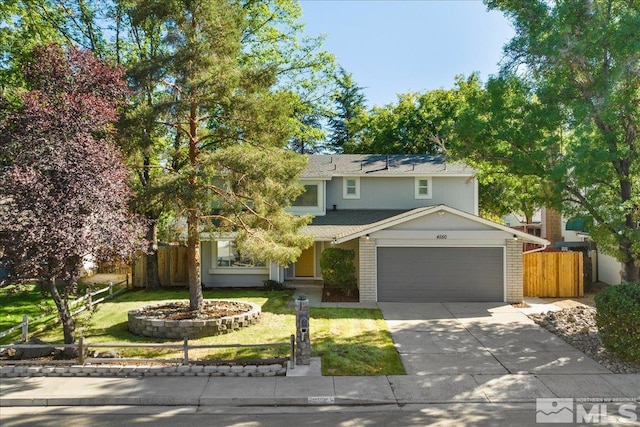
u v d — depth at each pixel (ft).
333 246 62.03
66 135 31.17
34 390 28.27
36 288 62.28
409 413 25.63
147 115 37.96
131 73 38.45
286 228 42.78
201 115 46.55
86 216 30.27
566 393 27.91
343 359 33.53
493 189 89.30
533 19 39.88
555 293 57.06
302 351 32.42
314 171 71.92
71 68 33.30
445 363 32.96
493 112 42.01
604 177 38.24
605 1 39.24
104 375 30.73
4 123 30.68
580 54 36.96
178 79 40.06
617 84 36.91
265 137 42.55
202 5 38.78
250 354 34.81
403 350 35.76
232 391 28.07
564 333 39.93
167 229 41.57
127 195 35.19
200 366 31.30
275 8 68.74
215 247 64.90
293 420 24.93
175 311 44.04
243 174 39.27
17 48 55.67
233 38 40.42
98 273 78.59
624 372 31.17
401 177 72.43
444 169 72.18
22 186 28.89
